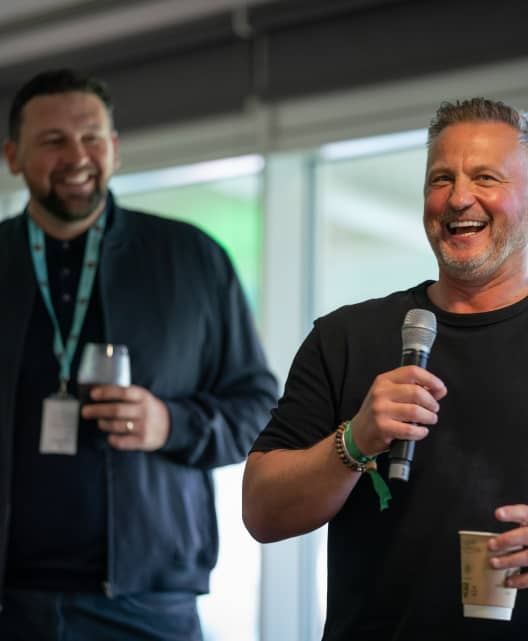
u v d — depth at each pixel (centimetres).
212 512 399
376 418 229
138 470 374
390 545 246
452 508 242
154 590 376
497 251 256
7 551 368
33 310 387
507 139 259
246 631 561
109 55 582
